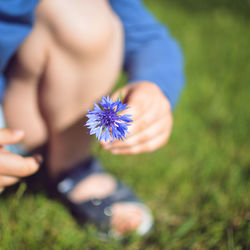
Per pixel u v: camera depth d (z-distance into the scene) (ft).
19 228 2.23
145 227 2.35
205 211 2.46
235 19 6.36
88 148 2.42
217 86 3.92
